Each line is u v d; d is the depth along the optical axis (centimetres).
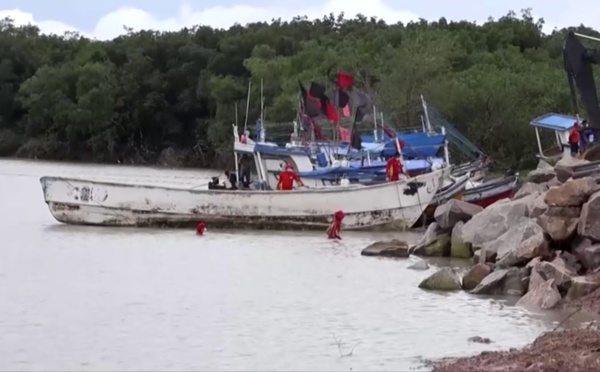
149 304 2217
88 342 1812
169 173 9700
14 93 12825
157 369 1614
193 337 1864
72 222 4131
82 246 3388
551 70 8650
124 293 2362
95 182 4091
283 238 3806
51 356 1702
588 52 3738
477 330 1934
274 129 8856
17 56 13100
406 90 7800
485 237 3109
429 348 1764
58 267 2823
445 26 11569
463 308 2183
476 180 5191
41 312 2106
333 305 2231
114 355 1711
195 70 12081
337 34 12194
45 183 4122
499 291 2384
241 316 2084
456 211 3300
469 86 7794
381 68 8831
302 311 2152
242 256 3183
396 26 11819
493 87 7650
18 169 9819
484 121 7662
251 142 4525
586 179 2548
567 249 2519
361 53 9906
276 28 12562
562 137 4488
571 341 1664
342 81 4800
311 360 1672
